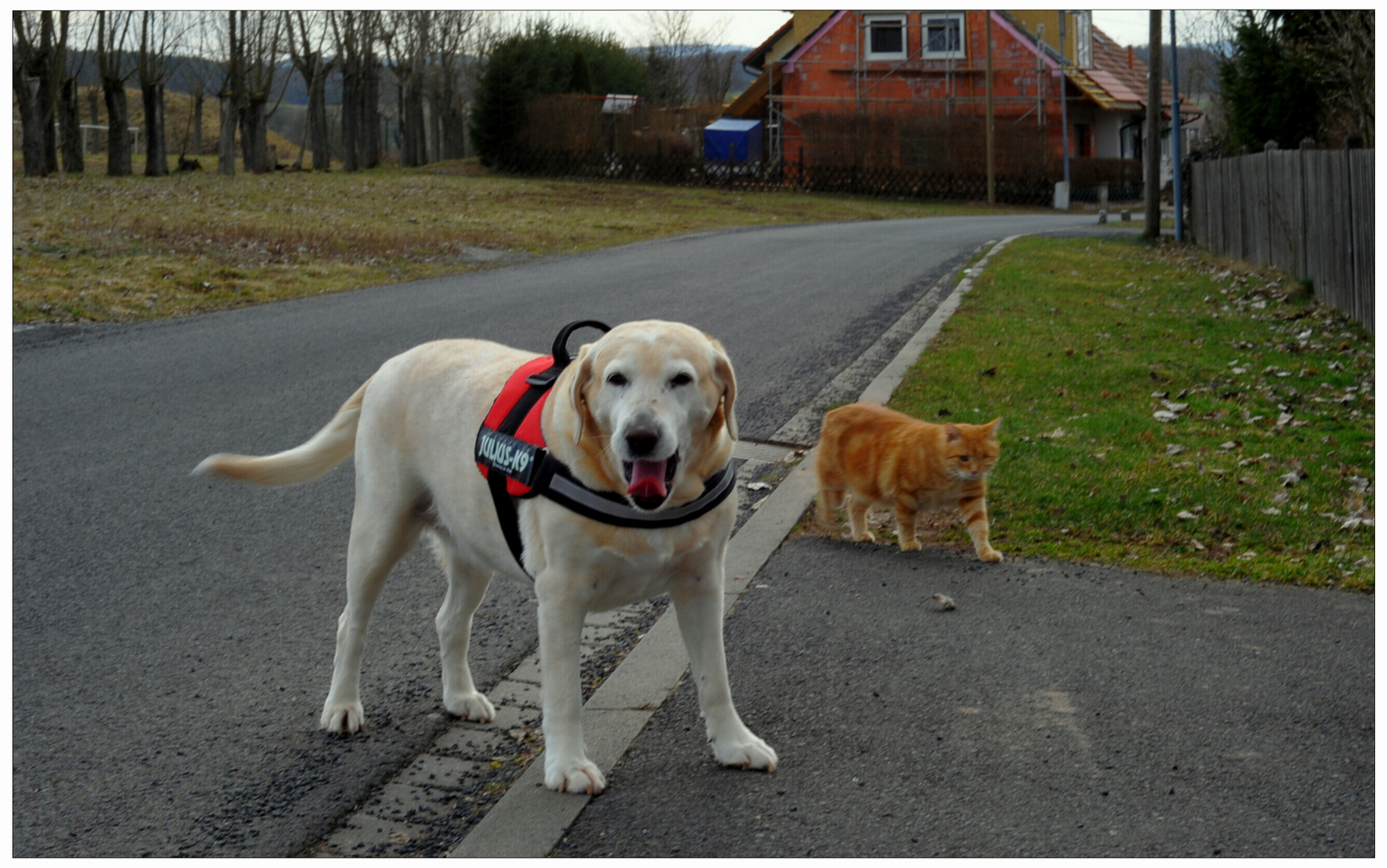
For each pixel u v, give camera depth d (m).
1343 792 3.49
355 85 45.00
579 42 54.97
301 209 25.97
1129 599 5.07
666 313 13.16
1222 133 30.73
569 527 3.29
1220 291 14.80
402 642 4.61
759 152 46.88
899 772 3.59
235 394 8.91
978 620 4.83
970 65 47.66
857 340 11.27
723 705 3.62
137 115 64.81
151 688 4.14
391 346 10.97
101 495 6.41
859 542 5.97
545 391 3.53
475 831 3.24
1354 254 11.97
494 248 21.30
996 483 6.58
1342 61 19.56
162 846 3.17
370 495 3.90
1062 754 3.71
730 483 3.49
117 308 12.82
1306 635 4.66
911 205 41.16
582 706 3.97
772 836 3.23
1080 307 13.17
